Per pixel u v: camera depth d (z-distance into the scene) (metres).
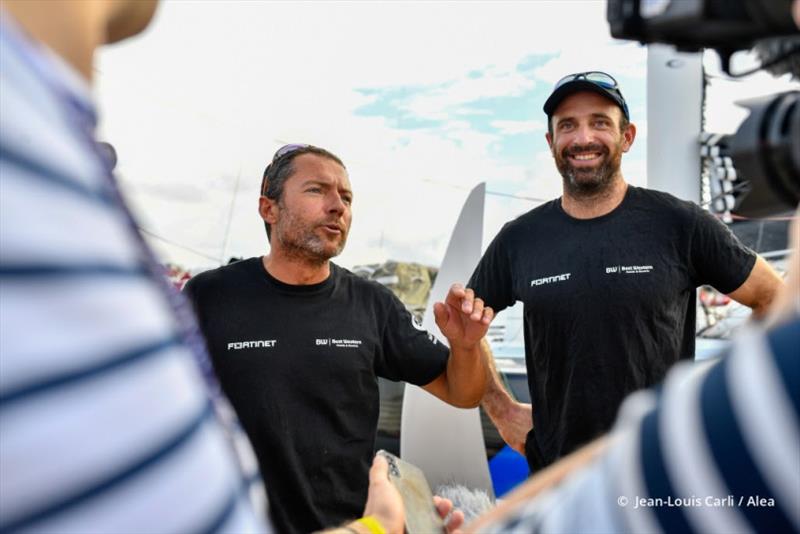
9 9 0.35
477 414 3.11
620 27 0.48
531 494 0.51
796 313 0.32
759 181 0.50
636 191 2.29
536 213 2.43
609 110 2.24
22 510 0.28
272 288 2.04
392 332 2.16
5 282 0.28
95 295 0.31
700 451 0.31
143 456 0.31
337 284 2.13
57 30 0.36
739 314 3.04
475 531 0.53
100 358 0.30
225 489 0.36
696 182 2.74
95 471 0.29
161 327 0.35
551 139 2.39
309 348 1.98
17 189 0.29
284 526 1.88
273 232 2.08
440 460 3.10
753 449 0.29
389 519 0.77
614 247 2.20
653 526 0.31
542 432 2.28
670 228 2.20
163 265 0.45
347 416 1.99
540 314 2.25
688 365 0.37
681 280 2.18
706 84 2.74
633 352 2.13
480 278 2.51
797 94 0.48
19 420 0.28
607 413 2.13
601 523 0.35
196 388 0.37
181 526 0.32
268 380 1.93
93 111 0.37
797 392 0.28
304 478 1.91
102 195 0.34
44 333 0.29
